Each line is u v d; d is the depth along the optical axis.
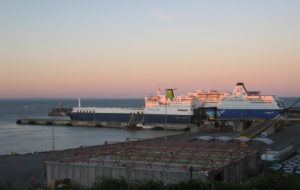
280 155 71.06
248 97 169.25
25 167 65.06
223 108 169.75
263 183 38.47
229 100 170.88
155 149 63.12
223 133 128.00
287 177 41.03
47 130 169.50
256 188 37.84
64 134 150.38
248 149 61.97
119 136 141.25
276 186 38.22
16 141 125.56
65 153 71.50
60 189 47.34
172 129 169.62
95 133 154.50
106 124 189.62
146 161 53.50
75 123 198.12
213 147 64.44
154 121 176.88
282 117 153.38
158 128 170.12
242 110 166.38
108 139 130.75
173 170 46.38
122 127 179.00
